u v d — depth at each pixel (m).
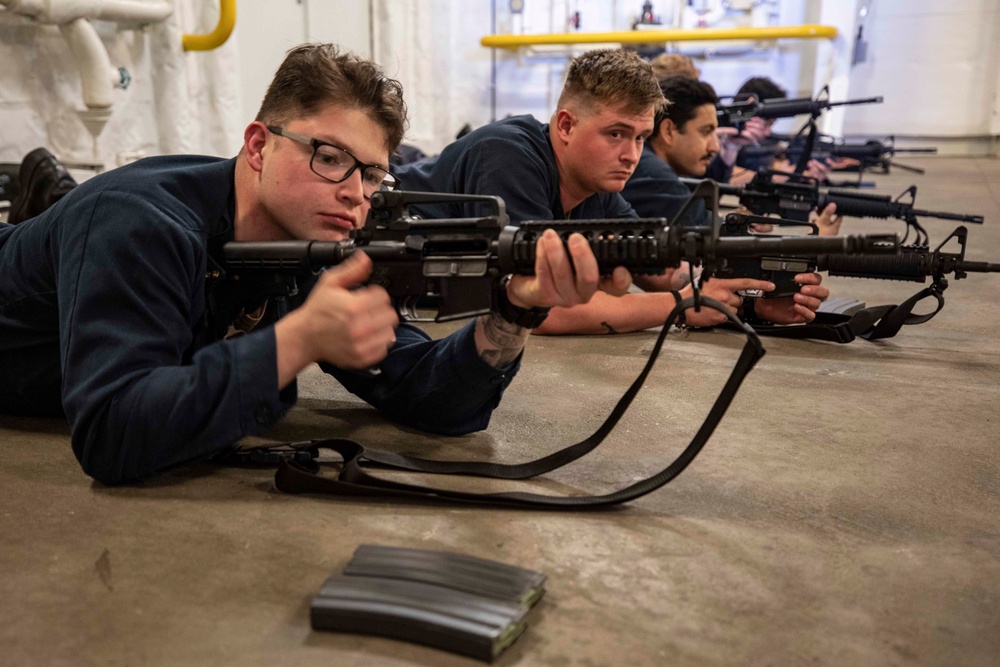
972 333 3.06
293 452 1.70
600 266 1.40
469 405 1.83
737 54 9.98
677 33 9.37
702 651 1.13
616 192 2.92
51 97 4.42
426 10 8.33
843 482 1.70
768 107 5.41
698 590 1.28
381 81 1.65
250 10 6.10
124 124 4.83
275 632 1.16
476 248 1.47
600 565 1.35
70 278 1.50
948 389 2.35
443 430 1.89
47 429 1.92
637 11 9.75
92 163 4.47
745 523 1.51
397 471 1.69
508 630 1.12
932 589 1.31
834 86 9.91
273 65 6.44
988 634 1.19
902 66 11.58
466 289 1.50
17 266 1.75
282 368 1.42
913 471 1.77
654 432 1.97
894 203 3.63
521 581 1.22
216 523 1.46
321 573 1.31
